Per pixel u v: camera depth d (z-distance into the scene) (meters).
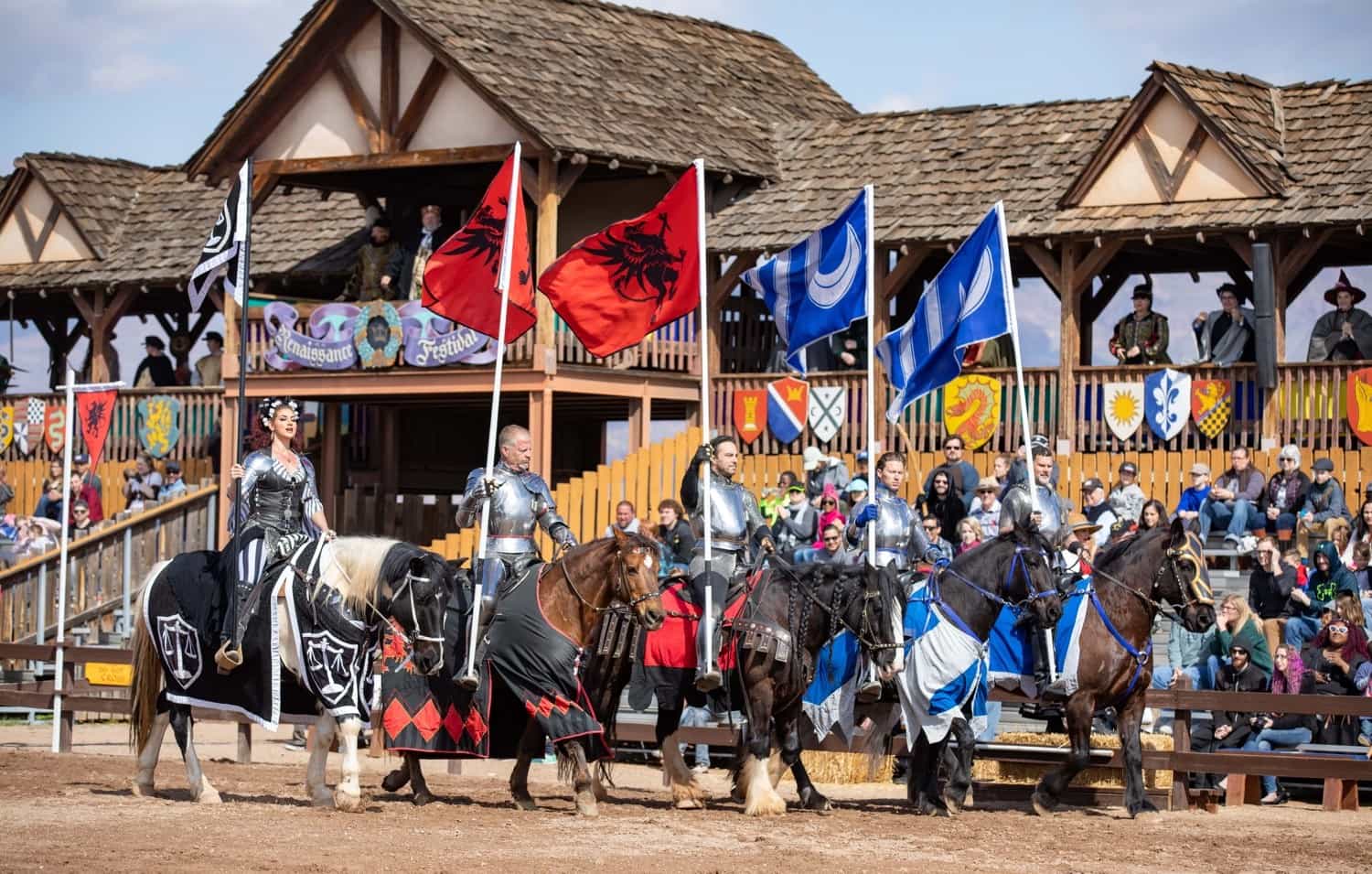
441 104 27.53
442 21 27.52
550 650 15.45
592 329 17.55
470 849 13.48
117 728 24.58
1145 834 15.45
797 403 26.66
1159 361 24.88
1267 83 26.25
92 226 33.19
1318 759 16.88
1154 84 24.84
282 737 24.47
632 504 25.08
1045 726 21.39
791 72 33.03
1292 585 20.05
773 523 24.33
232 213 17.45
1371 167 24.06
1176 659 20.47
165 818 14.81
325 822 14.70
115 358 32.75
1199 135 24.64
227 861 12.74
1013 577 16.23
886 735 16.75
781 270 18.14
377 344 27.44
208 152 29.05
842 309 17.53
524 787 16.20
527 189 26.56
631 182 29.09
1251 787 18.64
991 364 25.83
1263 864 13.99
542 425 25.94
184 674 15.75
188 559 16.08
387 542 15.30
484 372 26.64
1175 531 16.59
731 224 27.67
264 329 29.12
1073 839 14.99
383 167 27.70
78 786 17.08
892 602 15.71
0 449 33.06
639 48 30.59
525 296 17.59
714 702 16.31
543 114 26.31
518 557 15.96
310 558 15.32
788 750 16.41
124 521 27.86
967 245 17.84
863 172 28.09
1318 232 23.58
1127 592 16.61
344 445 30.67
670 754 16.64
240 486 15.52
